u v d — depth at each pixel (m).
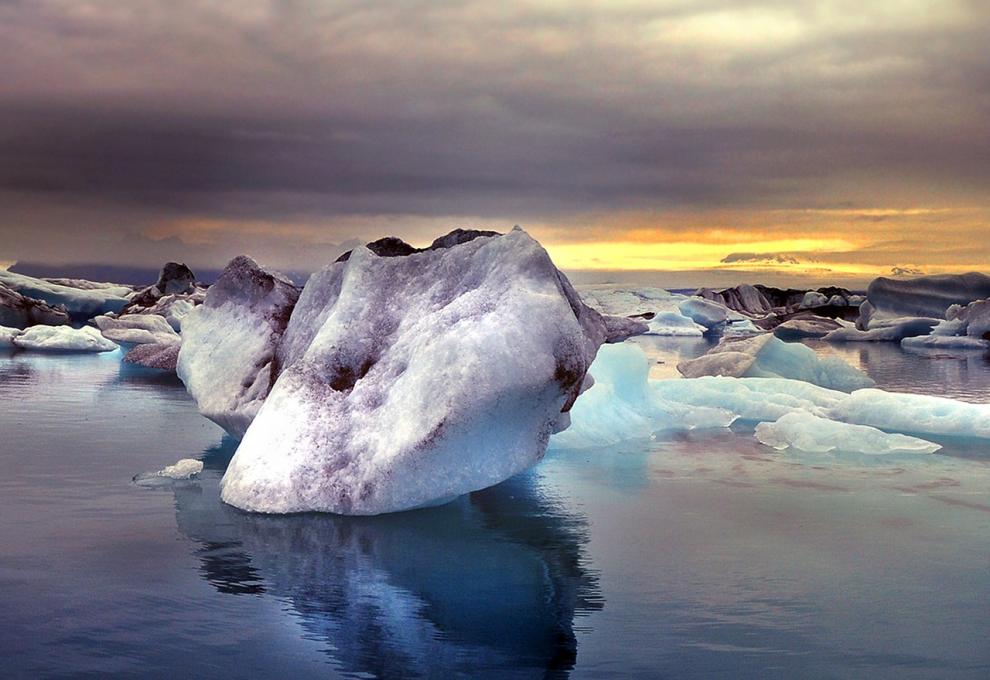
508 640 2.81
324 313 5.54
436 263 5.14
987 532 4.10
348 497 4.29
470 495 4.80
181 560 3.58
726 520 4.31
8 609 3.02
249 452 4.55
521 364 4.19
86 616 2.97
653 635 2.88
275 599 3.16
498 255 4.73
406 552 3.74
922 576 3.47
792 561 3.65
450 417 4.13
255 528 4.05
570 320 4.37
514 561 3.62
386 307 5.09
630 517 4.36
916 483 5.18
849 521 4.30
